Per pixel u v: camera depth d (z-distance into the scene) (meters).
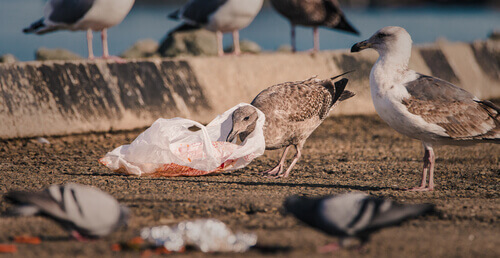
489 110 10.88
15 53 31.36
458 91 10.85
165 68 17.61
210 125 12.24
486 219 8.55
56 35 38.69
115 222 6.82
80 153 14.03
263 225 8.02
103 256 6.66
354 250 6.99
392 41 10.99
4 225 7.74
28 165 12.45
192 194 9.80
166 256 6.72
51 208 6.65
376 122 19.50
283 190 10.45
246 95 18.56
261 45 39.41
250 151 11.48
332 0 20.55
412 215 6.77
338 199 6.94
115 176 11.39
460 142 11.00
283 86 12.64
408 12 74.50
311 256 6.78
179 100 17.34
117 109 16.38
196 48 25.25
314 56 20.42
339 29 21.25
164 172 11.53
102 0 16.72
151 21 52.41
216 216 8.46
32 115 15.21
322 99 12.75
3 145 14.41
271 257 6.73
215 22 19.27
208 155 11.44
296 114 12.14
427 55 22.83
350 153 14.91
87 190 6.98
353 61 20.98
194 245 7.00
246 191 10.21
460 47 24.09
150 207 8.79
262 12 68.12
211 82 18.14
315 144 16.11
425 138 10.90
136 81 16.98
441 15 69.00
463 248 7.13
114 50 34.00
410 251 6.99
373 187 11.04
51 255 6.66
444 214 8.77
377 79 10.99
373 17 64.69
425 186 11.02
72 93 15.96
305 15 20.41
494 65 24.58
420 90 10.68
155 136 11.47
